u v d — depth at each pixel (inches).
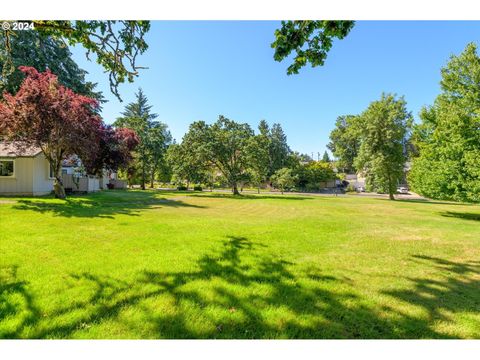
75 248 183.2
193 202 644.7
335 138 2271.2
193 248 193.8
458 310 109.7
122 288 120.9
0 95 685.9
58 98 438.9
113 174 1357.0
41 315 96.3
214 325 94.9
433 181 497.4
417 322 100.5
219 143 1024.9
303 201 783.1
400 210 580.7
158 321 95.7
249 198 886.4
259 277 140.9
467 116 472.1
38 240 200.8
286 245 214.2
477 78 544.4
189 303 108.9
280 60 171.6
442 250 209.6
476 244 233.5
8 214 315.0
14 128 414.6
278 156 2111.2
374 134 1038.4
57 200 479.8
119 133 692.7
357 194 1464.1
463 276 150.0
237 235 245.0
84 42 193.5
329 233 272.1
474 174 426.0
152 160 1473.9
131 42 203.0
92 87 1080.2
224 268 153.1
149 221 307.4
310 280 138.8
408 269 161.2
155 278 133.9
